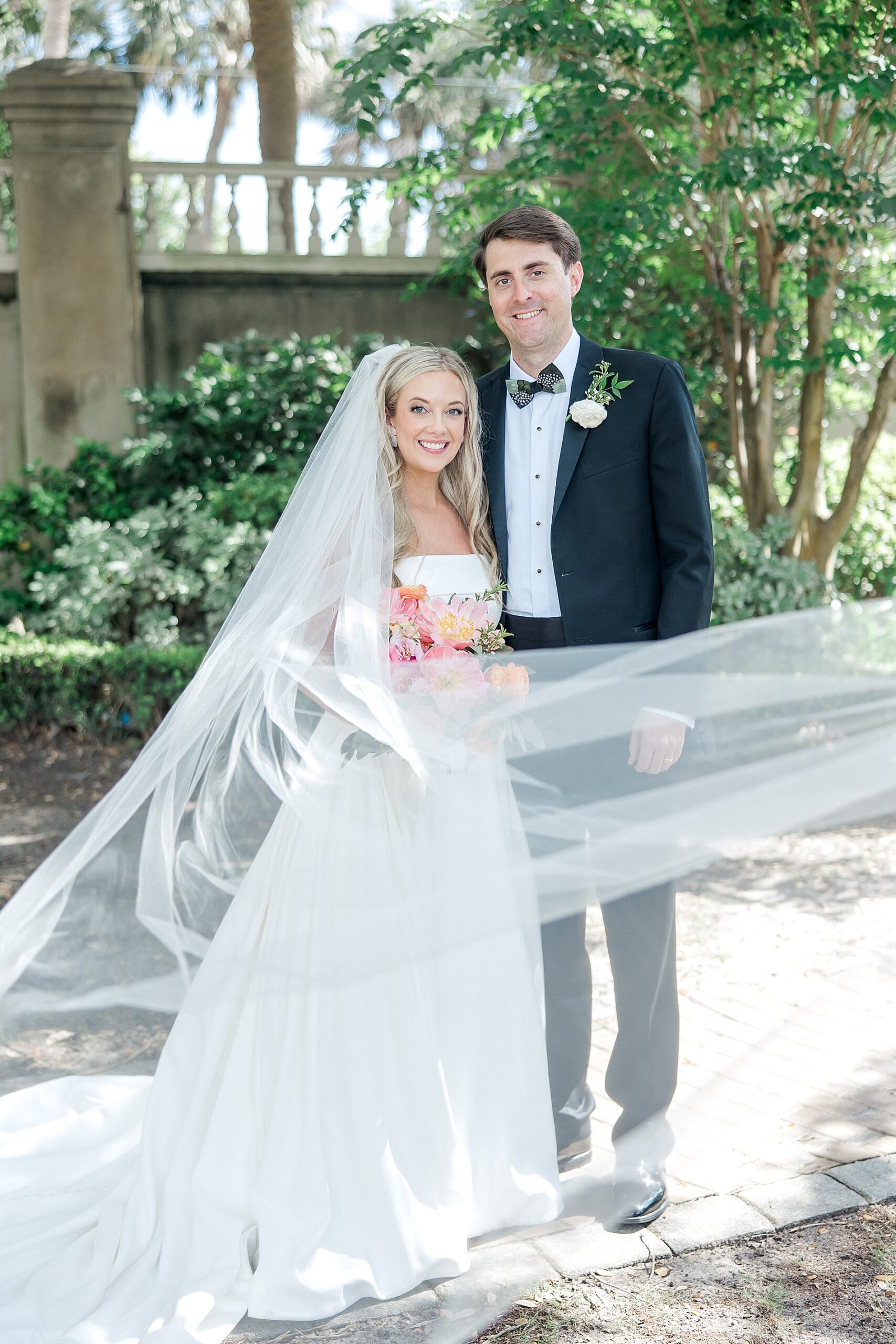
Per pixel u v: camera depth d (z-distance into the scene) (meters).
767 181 5.04
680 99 5.44
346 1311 2.07
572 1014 2.36
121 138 7.79
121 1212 2.30
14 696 6.43
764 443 6.32
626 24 5.17
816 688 2.07
